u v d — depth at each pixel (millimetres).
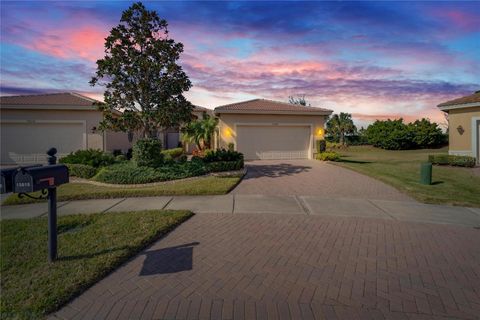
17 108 17359
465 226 5934
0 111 17453
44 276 3562
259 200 7992
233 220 6125
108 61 10898
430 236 5293
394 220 6297
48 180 3709
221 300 3180
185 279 3635
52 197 3953
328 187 9992
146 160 11391
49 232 3955
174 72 11594
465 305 3119
